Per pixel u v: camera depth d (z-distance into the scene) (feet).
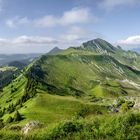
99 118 68.39
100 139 58.80
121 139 58.34
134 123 64.18
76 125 65.05
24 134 64.75
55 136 62.39
